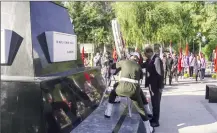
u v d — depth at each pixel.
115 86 5.05
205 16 25.64
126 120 5.03
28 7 4.06
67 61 5.15
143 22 22.88
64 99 4.00
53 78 3.76
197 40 30.38
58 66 4.68
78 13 31.16
